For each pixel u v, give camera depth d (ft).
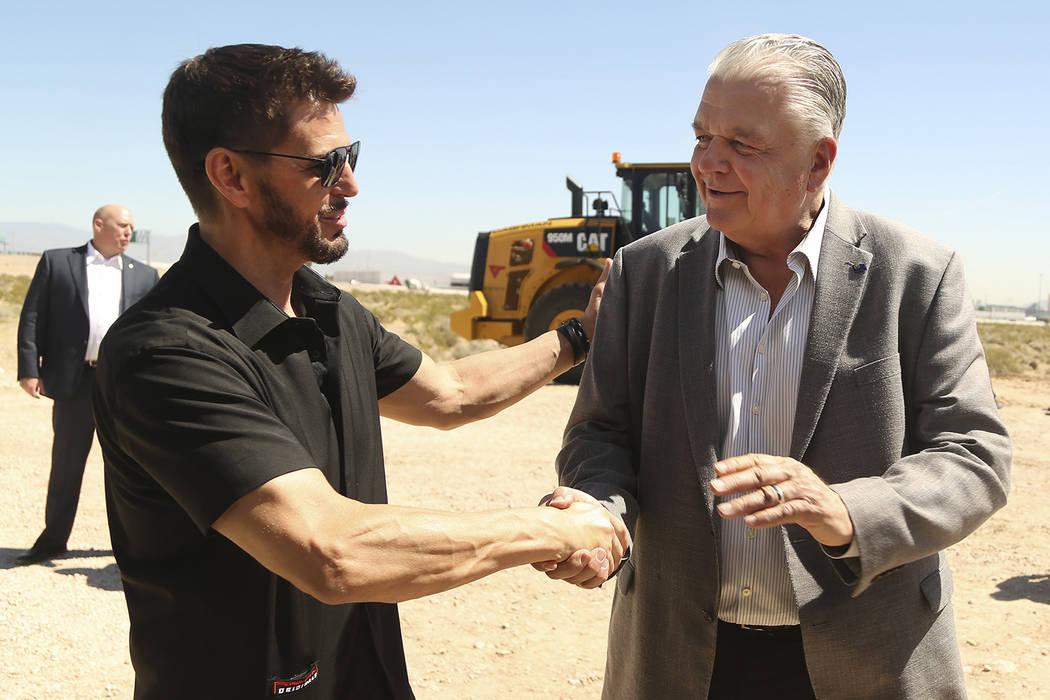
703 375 6.68
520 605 16.52
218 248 6.07
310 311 6.45
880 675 6.33
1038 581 17.26
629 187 46.32
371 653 6.07
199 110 5.75
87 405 18.28
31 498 23.02
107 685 12.74
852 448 6.31
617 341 7.39
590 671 13.64
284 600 5.50
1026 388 49.16
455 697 12.80
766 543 6.63
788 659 6.85
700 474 6.57
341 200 6.26
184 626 5.47
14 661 13.23
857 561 5.76
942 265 6.48
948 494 5.85
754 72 6.03
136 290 18.92
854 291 6.40
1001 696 12.28
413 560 5.26
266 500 5.03
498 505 22.67
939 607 6.61
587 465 7.00
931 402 6.33
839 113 6.35
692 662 6.73
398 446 30.53
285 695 5.49
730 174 6.23
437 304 125.18
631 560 7.24
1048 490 24.82
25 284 131.13
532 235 47.60
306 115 5.80
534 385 8.32
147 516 5.49
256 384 5.54
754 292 6.73
